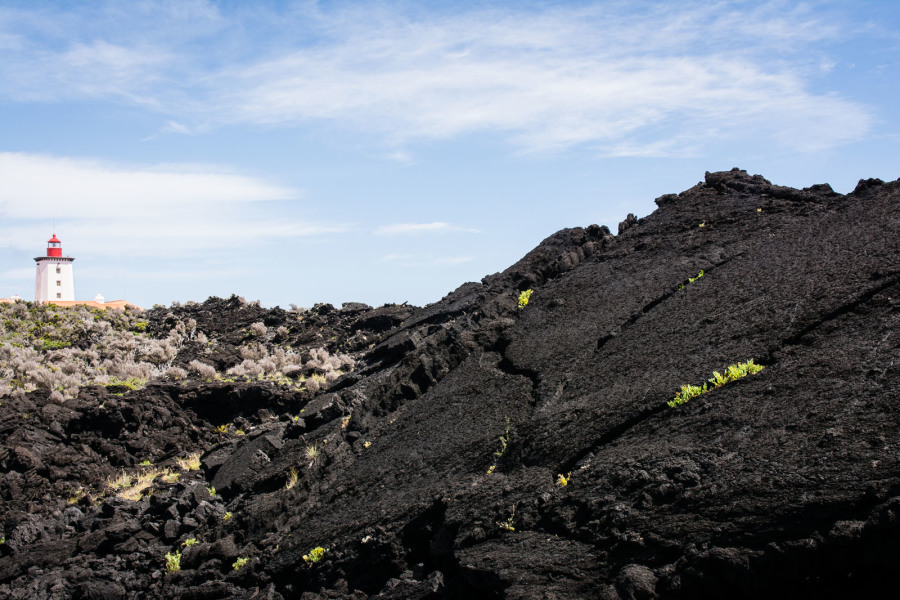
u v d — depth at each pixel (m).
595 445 9.24
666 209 15.90
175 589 12.05
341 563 10.21
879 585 5.66
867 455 6.65
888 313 8.77
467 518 9.09
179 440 19.67
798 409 7.82
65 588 12.84
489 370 13.17
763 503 6.72
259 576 11.23
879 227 10.89
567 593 7.06
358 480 12.20
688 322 11.09
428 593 8.48
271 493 13.93
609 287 13.76
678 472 7.71
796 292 10.26
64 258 78.25
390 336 20.62
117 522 14.96
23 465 17.25
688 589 6.49
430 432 12.28
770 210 13.74
